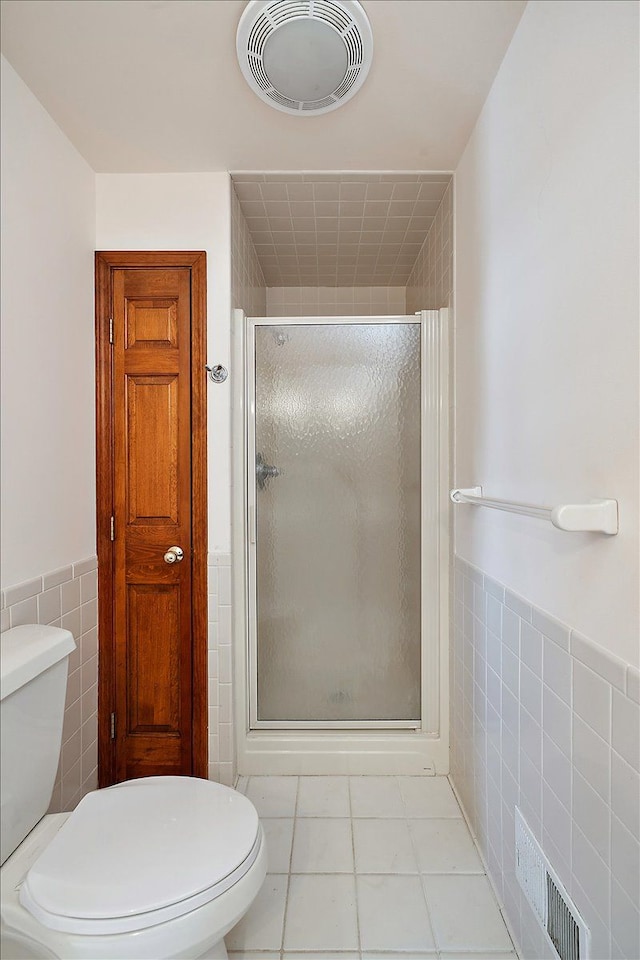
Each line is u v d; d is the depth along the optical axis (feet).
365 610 7.20
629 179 2.78
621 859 2.85
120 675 6.60
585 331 3.26
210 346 6.53
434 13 4.09
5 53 4.51
